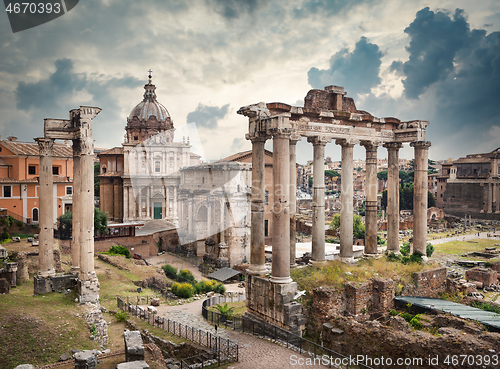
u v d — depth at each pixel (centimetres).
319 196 3259
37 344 2247
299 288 2820
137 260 5819
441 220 12606
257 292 2836
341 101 3303
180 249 6269
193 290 4612
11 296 2928
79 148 3341
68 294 3159
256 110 2827
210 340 2531
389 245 3769
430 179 16612
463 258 7538
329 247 7088
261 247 2912
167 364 2198
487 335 2028
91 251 3109
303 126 3052
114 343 2550
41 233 3259
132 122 8519
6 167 6488
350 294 2756
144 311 3291
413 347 2109
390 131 3688
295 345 2473
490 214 12625
